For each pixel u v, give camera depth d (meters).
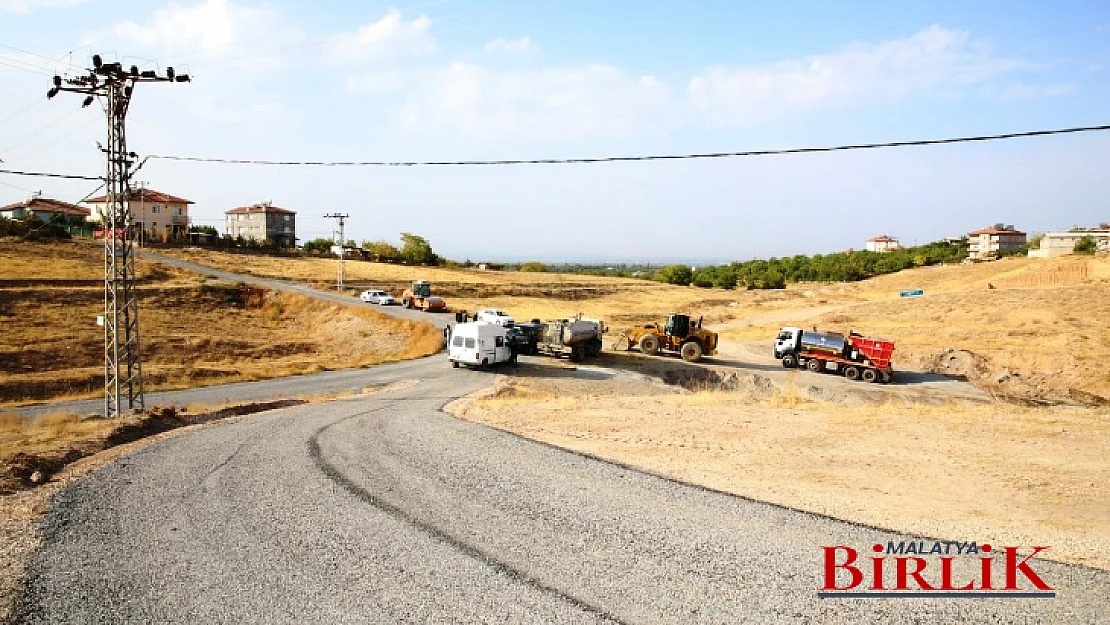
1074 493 11.63
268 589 7.89
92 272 64.44
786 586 8.00
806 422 18.14
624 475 12.53
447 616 7.26
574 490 11.60
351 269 95.75
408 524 9.98
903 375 38.12
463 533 9.63
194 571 8.36
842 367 36.47
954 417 18.66
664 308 82.38
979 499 11.29
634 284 109.69
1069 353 42.38
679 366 35.69
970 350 44.72
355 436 16.22
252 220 124.00
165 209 106.19
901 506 10.89
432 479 12.29
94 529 9.62
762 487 11.93
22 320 47.12
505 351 33.47
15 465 12.37
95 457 14.05
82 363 41.34
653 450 14.85
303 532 9.65
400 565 8.55
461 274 105.31
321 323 56.97
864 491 11.73
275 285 71.00
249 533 9.61
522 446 14.97
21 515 9.95
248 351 46.97
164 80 23.69
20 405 28.33
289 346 49.09
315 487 11.79
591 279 115.94
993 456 14.27
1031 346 45.53
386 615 7.29
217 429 17.39
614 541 9.34
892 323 59.06
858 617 7.27
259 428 17.48
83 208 106.88
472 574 8.30
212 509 10.60
